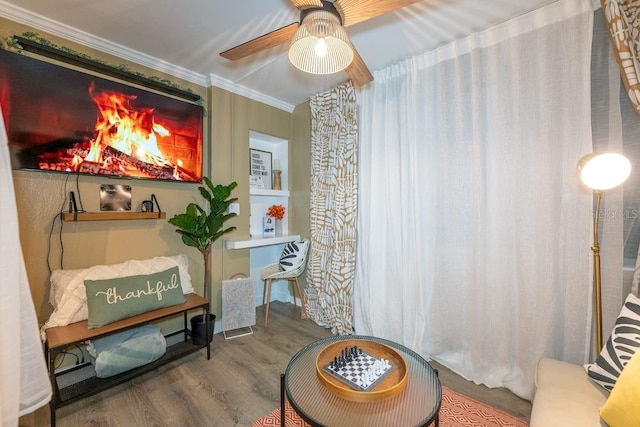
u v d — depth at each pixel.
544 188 1.78
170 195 2.60
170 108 2.53
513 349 1.96
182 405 1.79
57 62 1.98
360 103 2.75
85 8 1.82
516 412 1.73
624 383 1.05
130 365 1.89
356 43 2.17
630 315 1.31
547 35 1.76
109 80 2.19
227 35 2.12
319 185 3.12
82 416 1.68
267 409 1.76
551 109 1.75
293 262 3.13
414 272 2.36
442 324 2.25
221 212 2.60
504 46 1.93
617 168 1.38
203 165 2.82
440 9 1.81
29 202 1.89
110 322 1.84
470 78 2.06
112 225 2.26
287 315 3.30
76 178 2.07
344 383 1.27
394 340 2.50
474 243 2.04
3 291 1.36
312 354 1.54
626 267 1.61
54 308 1.90
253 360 2.32
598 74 1.65
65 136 1.98
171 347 2.31
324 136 3.10
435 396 1.22
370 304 2.61
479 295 2.03
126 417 1.68
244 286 2.81
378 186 2.60
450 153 2.17
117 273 2.09
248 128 3.12
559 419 1.11
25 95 1.83
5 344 1.36
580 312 1.68
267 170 3.69
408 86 2.38
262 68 2.63
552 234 1.76
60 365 1.99
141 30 2.06
